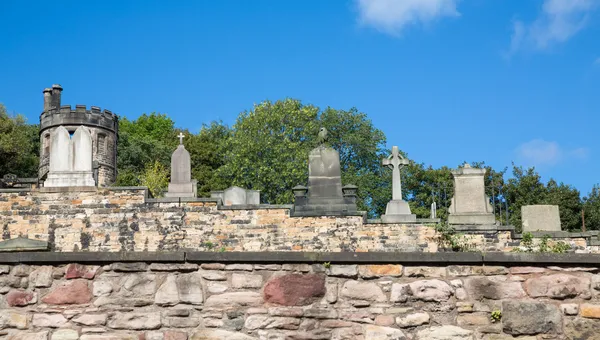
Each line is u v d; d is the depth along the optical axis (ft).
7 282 28.63
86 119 170.09
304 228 68.54
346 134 172.14
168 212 70.49
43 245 58.49
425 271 28.60
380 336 27.96
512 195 160.86
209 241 69.56
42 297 28.50
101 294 28.50
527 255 28.40
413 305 28.30
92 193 71.67
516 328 27.94
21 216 71.56
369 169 174.50
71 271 28.71
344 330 28.09
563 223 154.51
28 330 28.22
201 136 199.41
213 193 80.74
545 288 28.22
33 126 195.11
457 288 28.40
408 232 66.95
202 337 28.07
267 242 68.74
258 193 80.59
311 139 167.94
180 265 28.73
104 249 70.54
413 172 169.78
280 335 28.07
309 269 28.63
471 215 71.26
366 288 28.43
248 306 28.37
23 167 173.06
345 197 70.03
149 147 199.72
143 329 28.25
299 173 150.41
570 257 28.22
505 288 28.32
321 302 28.40
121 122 234.38
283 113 163.94
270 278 28.60
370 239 67.46
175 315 28.32
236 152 161.99
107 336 28.09
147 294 28.50
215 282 28.60
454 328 28.02
